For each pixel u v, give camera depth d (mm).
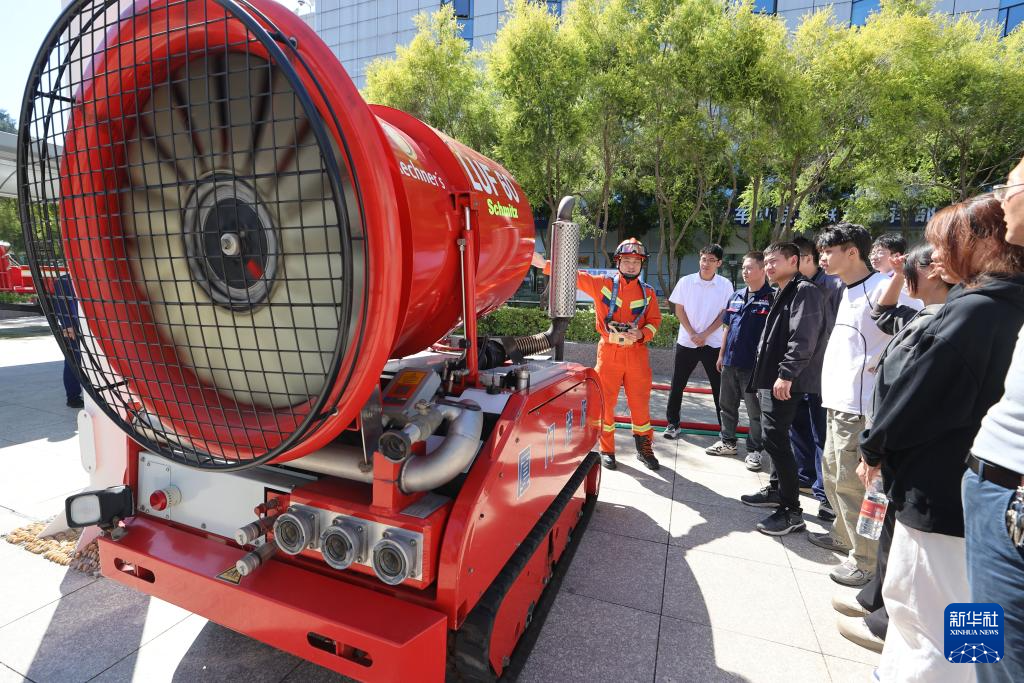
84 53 1358
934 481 1568
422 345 2131
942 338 1524
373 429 1448
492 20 25469
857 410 2664
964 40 11992
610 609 2426
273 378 1413
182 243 1406
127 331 1531
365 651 1305
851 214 16047
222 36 1218
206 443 1461
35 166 1421
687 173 13820
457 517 1437
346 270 1107
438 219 1745
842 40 10883
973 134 12250
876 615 2188
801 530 3246
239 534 1456
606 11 11148
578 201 16469
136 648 2027
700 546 3049
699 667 2076
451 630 1532
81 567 2500
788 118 10602
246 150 1204
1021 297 1471
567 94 11266
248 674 1914
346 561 1381
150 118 1388
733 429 4691
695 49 10781
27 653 1982
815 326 2934
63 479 3508
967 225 1536
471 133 13094
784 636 2279
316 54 1155
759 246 18516
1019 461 1083
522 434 1802
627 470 4273
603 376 4172
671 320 8797
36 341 10359
